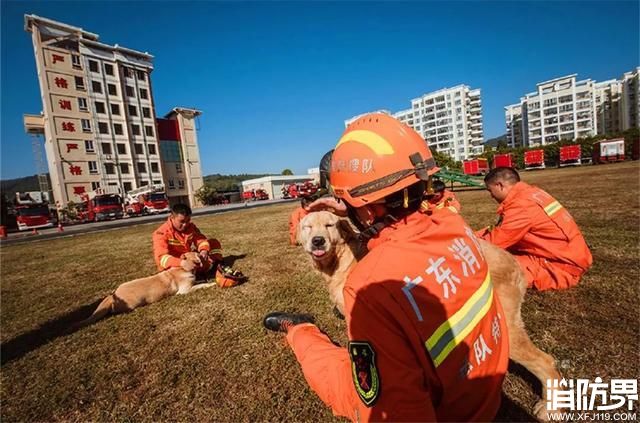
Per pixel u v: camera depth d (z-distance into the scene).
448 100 99.19
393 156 1.10
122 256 8.77
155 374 2.85
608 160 43.34
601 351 2.56
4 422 2.38
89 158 41.66
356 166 1.16
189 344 3.33
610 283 3.75
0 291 6.09
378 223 1.17
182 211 5.78
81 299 5.20
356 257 2.78
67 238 15.22
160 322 3.96
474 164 39.31
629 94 84.00
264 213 19.89
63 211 34.06
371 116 1.27
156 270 6.74
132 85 46.34
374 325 0.91
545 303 3.41
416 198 1.11
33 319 4.47
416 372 0.87
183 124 53.69
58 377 2.91
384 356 0.89
